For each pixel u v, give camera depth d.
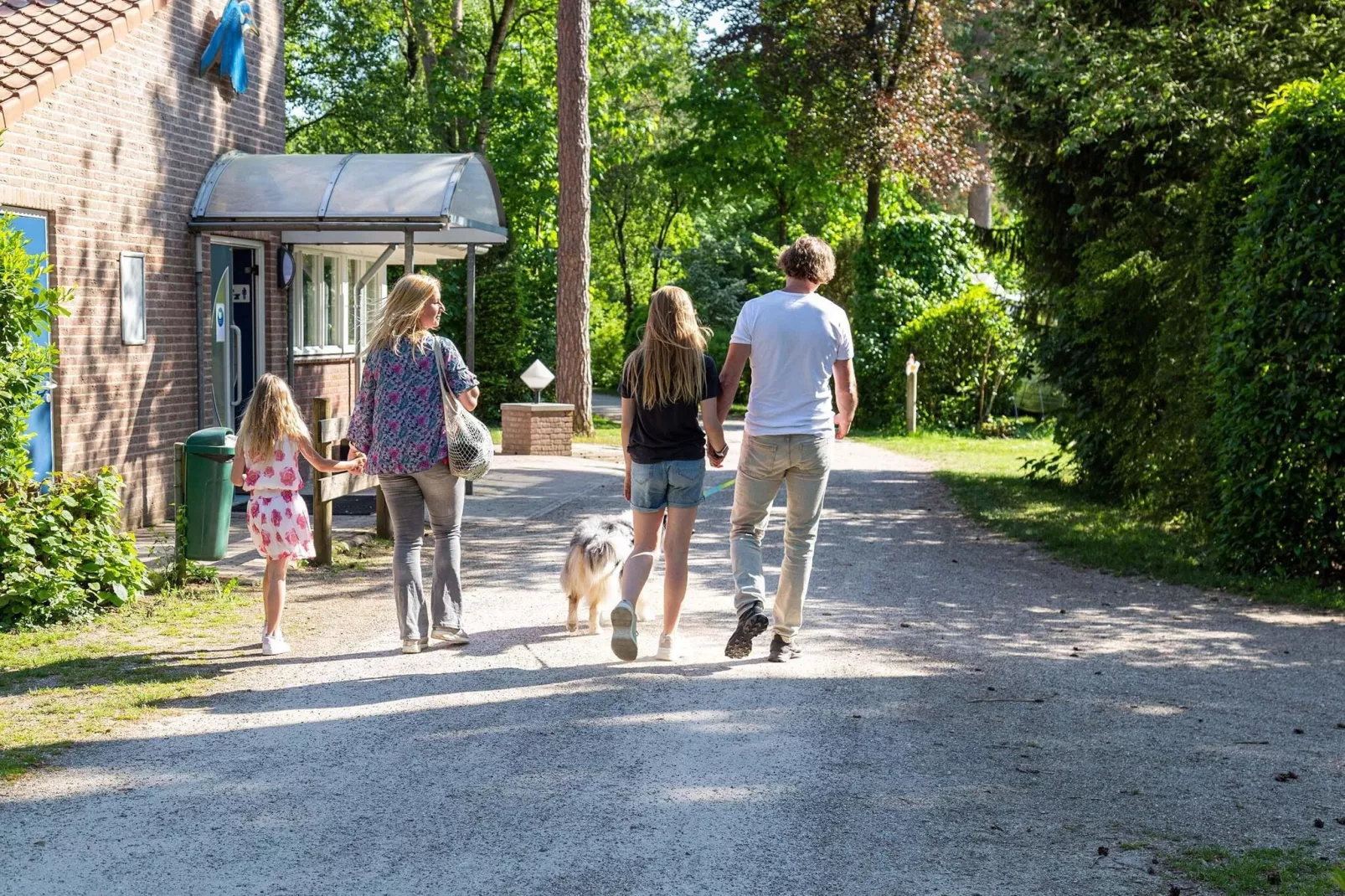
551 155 32.81
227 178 12.97
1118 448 14.37
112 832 4.31
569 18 22.39
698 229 52.72
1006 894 3.87
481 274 30.56
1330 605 8.59
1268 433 9.43
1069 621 8.04
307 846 4.20
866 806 4.60
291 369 14.96
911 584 9.25
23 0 11.21
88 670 6.48
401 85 29.66
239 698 5.98
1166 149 13.55
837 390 6.64
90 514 8.24
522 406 19.55
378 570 9.42
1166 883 3.96
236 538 10.87
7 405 7.70
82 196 10.77
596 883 3.92
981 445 23.92
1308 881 3.96
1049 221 16.05
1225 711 5.97
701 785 4.80
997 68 15.59
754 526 6.73
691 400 6.55
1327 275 9.17
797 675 6.48
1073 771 5.04
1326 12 12.48
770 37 33.12
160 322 12.07
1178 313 12.49
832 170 37.16
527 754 5.15
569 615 7.38
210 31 13.11
